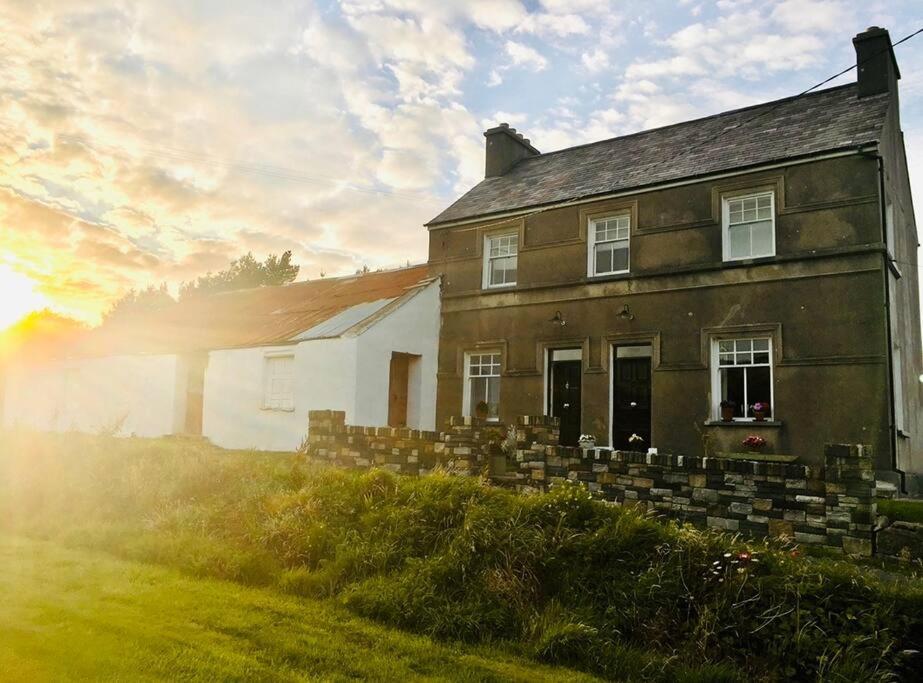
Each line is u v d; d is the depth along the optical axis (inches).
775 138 602.9
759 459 529.0
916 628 199.5
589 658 204.5
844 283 524.7
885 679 186.1
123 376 970.1
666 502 343.6
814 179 546.9
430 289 767.7
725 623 212.4
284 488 355.9
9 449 450.6
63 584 249.9
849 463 306.2
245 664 184.5
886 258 521.3
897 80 645.3
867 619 201.9
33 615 214.2
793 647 200.7
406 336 735.1
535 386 687.1
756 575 223.5
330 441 480.4
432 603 234.7
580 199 673.0
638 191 636.7
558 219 695.1
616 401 638.5
